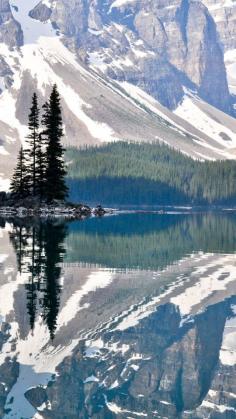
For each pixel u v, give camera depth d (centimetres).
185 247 10300
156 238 12100
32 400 2938
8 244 9606
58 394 3006
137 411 2861
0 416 2777
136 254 8831
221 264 7756
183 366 3434
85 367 3369
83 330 4075
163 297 5259
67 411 2828
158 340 3894
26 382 3147
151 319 4419
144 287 5766
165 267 7350
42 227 13788
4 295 5191
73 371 3303
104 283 5947
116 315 4525
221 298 5262
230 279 6366
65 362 3441
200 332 4109
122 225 16250
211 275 6675
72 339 3862
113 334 4000
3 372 3272
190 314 4619
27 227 13662
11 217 18400
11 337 3869
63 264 7300
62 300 5019
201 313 4662
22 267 6931
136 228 15138
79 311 4622
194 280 6278
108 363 3441
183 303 5025
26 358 3481
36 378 3203
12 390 3045
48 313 4522
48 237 11106
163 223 18525
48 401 2927
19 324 4188
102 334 3988
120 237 11900
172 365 3447
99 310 4675
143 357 3553
